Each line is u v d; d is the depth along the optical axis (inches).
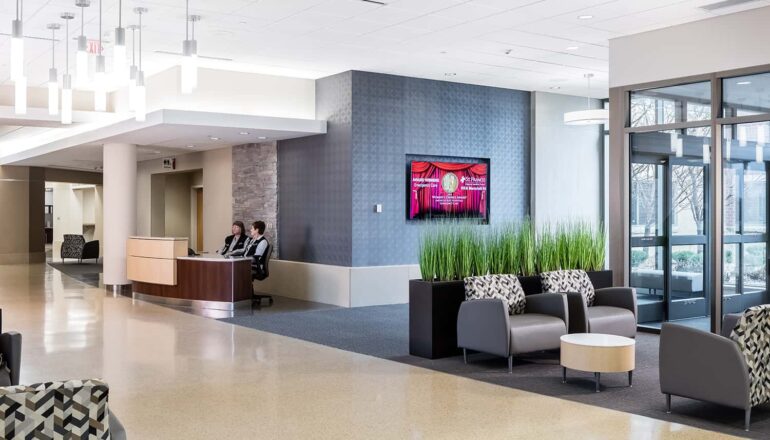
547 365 288.0
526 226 343.0
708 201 348.2
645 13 338.0
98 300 485.7
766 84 326.0
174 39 393.4
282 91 496.7
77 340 335.9
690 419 210.4
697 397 209.8
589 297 330.0
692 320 356.5
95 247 871.1
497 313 273.7
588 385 253.8
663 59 364.5
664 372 217.5
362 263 477.1
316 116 507.8
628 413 217.0
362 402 228.1
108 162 545.3
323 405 224.4
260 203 554.6
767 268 323.9
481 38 392.5
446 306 303.4
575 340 252.5
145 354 303.9
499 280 303.0
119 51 266.5
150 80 497.7
